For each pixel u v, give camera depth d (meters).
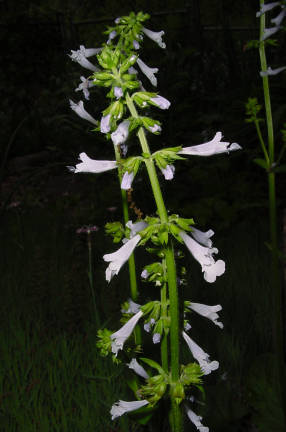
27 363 2.86
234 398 2.26
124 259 1.27
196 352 1.46
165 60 6.59
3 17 10.57
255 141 5.90
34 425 2.25
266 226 4.68
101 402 2.36
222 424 2.16
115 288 3.29
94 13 13.82
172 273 1.25
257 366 2.29
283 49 6.32
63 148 8.45
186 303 1.49
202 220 4.88
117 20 1.42
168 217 1.23
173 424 1.38
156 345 2.06
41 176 8.24
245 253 4.11
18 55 10.44
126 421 2.18
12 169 8.80
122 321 1.81
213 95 7.46
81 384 2.51
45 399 2.54
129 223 1.29
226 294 3.43
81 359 2.78
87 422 2.27
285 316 2.48
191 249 1.24
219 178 5.67
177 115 6.43
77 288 3.28
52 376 2.66
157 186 1.20
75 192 7.18
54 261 3.92
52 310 3.53
